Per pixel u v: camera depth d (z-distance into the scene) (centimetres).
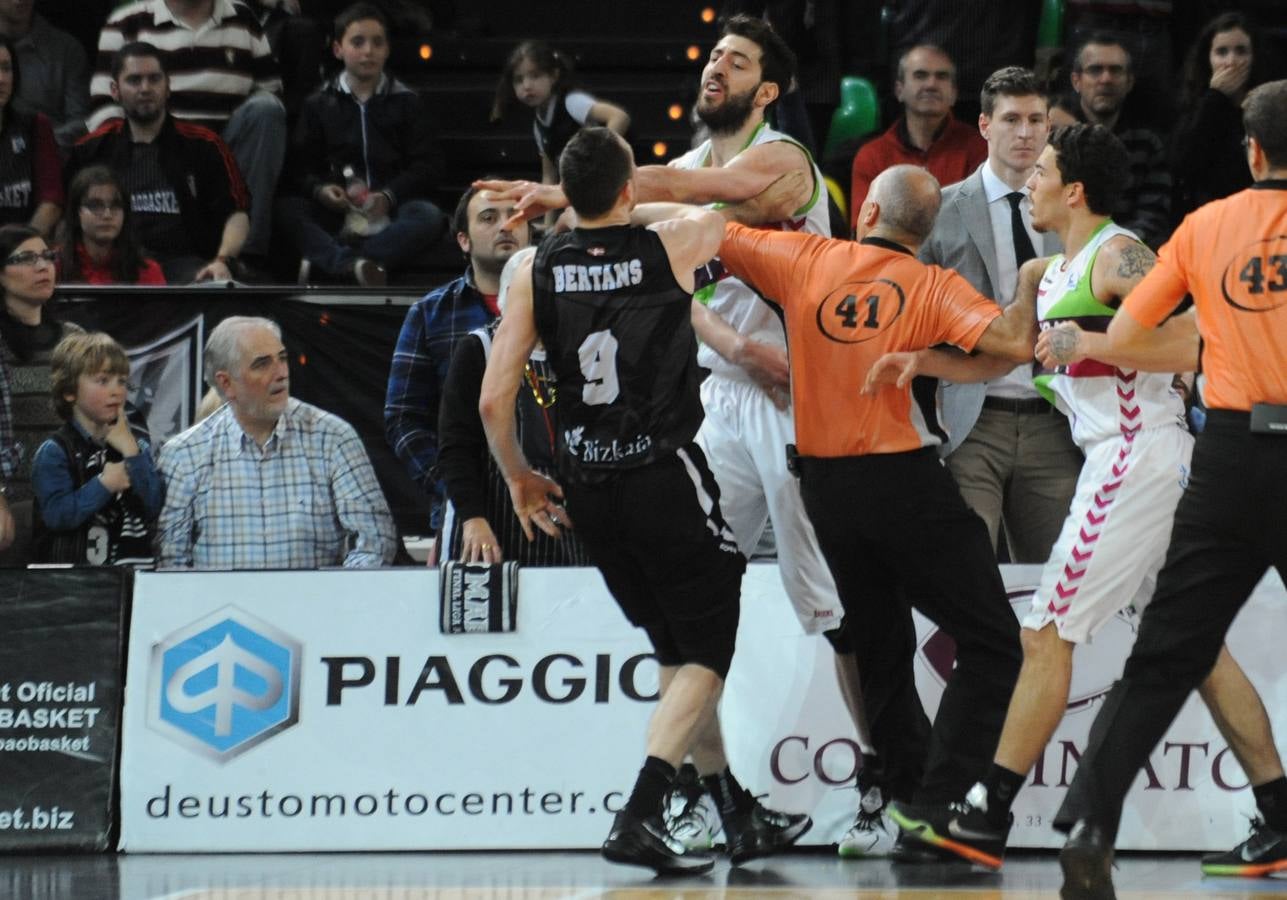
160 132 2725
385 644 1789
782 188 1742
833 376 1593
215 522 1923
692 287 1523
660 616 1587
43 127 2717
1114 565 1556
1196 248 1385
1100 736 1351
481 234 1995
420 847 1767
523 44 2825
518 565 1788
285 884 1539
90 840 1772
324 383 2359
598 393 1505
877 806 1712
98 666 1802
